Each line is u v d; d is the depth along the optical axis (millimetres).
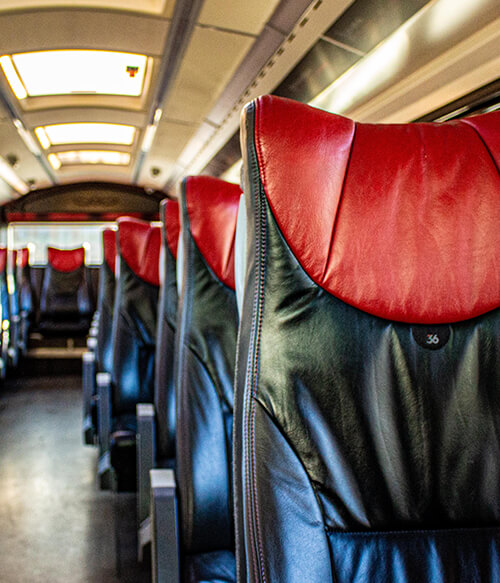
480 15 2930
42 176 10391
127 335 3273
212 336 1634
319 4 3510
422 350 884
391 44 3596
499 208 886
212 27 4188
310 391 860
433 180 873
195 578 1498
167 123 7176
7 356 7699
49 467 4344
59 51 4859
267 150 827
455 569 886
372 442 875
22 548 2934
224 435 1625
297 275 851
